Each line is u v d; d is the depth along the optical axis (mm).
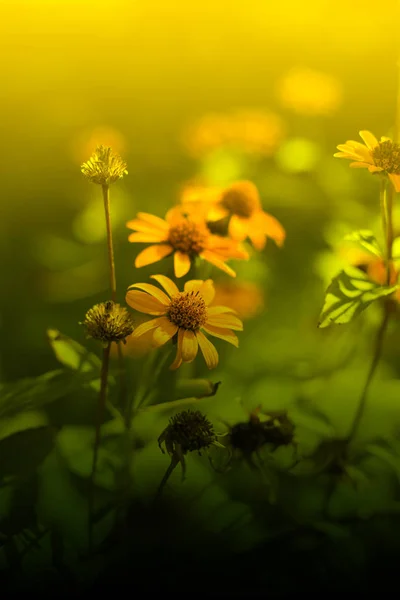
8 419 870
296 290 1125
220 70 2023
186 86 2004
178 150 1466
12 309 1216
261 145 1296
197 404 953
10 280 1284
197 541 899
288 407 945
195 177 1264
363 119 1834
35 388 848
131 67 1980
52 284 1249
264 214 918
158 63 2004
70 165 1561
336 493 905
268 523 901
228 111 1992
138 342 925
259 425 870
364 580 892
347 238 875
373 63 1897
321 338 1045
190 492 908
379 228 1043
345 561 895
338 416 935
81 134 1605
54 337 858
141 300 832
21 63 1883
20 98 1828
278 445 871
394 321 968
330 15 2000
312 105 1421
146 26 2016
